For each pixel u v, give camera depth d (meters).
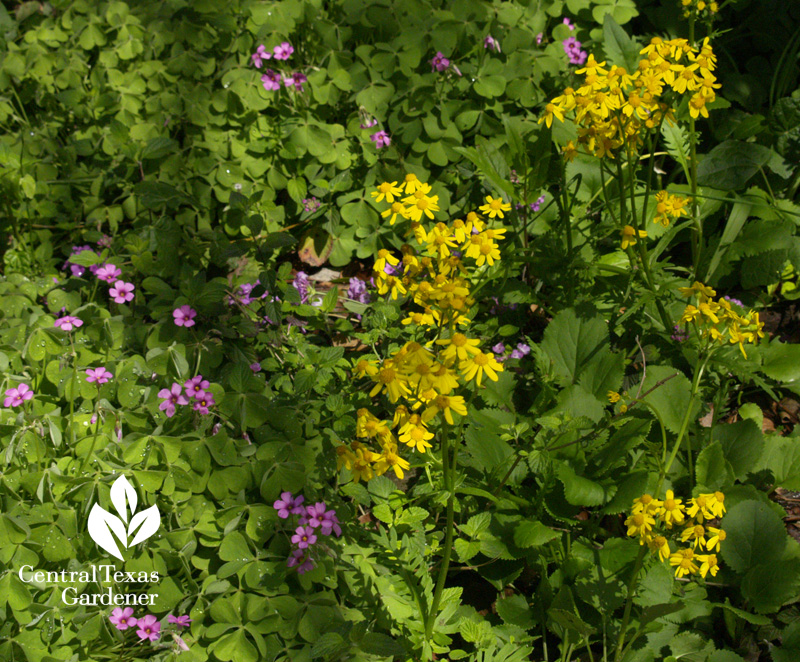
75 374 1.14
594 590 1.06
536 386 1.19
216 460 1.11
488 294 1.22
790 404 1.21
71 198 1.31
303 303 1.25
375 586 1.09
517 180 1.30
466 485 1.12
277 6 1.32
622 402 1.10
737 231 1.23
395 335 1.17
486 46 1.30
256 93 1.30
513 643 1.08
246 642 1.06
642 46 1.36
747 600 1.08
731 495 1.11
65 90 1.34
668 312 1.20
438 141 1.29
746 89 1.32
